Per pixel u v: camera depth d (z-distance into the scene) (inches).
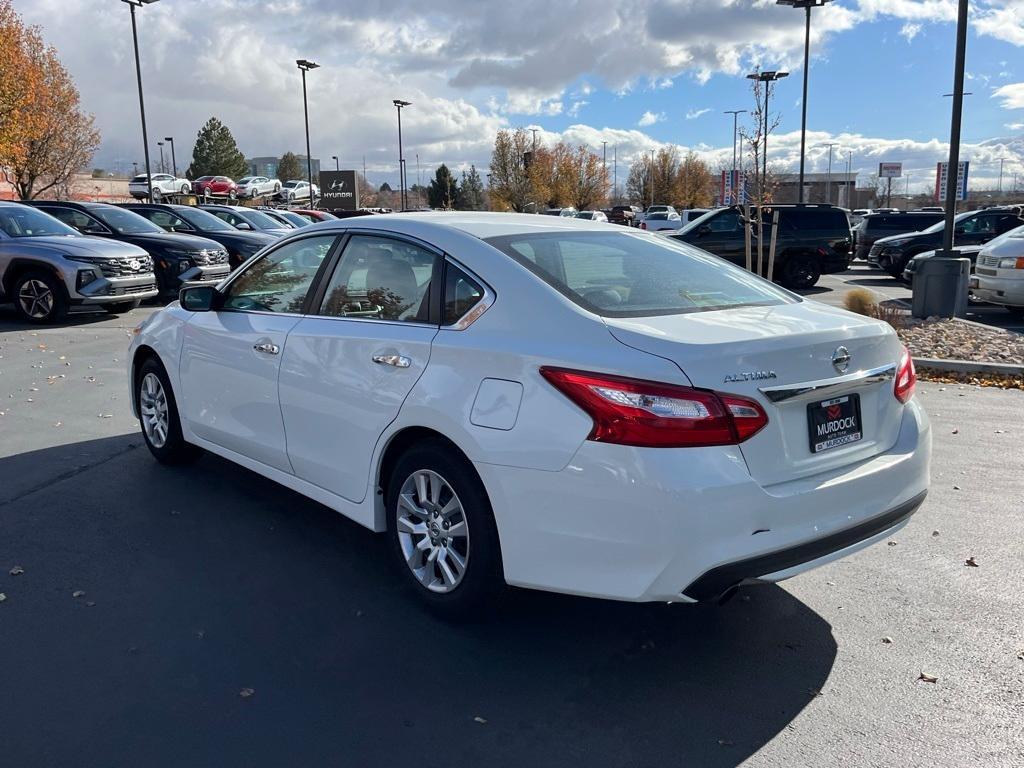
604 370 112.5
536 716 113.4
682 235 737.6
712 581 109.9
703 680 123.0
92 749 104.5
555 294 126.3
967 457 230.1
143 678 120.3
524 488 118.8
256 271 183.3
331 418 153.1
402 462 140.6
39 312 473.1
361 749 105.7
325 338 155.0
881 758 105.2
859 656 130.0
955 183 466.0
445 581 136.8
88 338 423.2
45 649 127.6
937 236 780.6
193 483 203.2
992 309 571.5
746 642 134.3
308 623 137.3
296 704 114.9
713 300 138.8
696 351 110.6
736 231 726.5
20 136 1210.6
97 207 601.3
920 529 179.9
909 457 131.8
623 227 169.6
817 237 740.0
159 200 1969.7
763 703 117.3
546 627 138.0
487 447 122.3
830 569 161.6
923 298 476.7
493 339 126.3
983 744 108.1
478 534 128.1
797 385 116.1
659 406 108.3
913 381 140.3
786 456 116.5
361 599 146.0
